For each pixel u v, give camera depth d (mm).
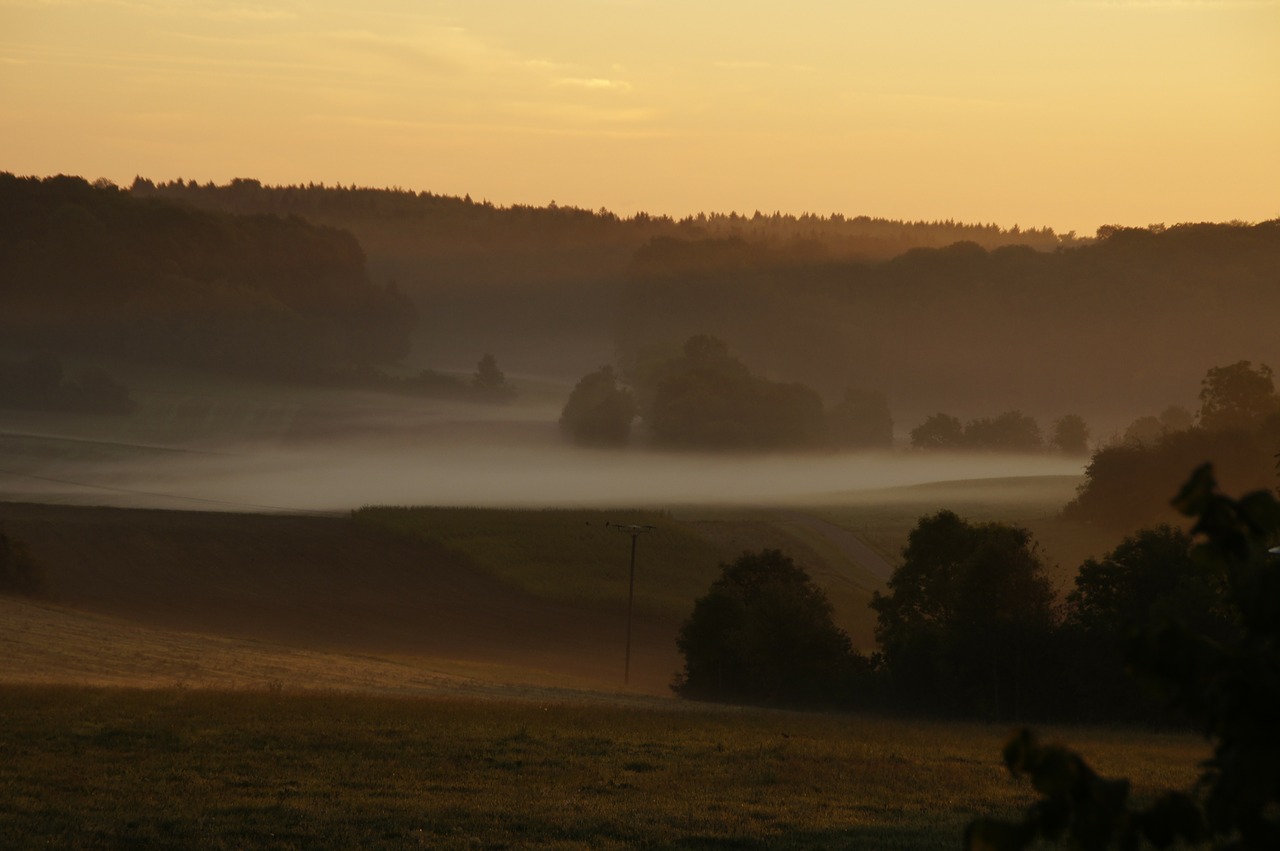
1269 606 5695
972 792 32156
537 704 53250
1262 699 5457
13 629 76875
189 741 36469
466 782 31828
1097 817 5766
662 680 103688
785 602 82312
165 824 25375
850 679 76750
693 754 38250
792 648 80812
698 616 91500
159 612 113188
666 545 162375
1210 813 5570
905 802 30547
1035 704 66625
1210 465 6023
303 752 35562
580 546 156375
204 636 86062
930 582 84000
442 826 26078
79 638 76000
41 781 29484
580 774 33562
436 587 137625
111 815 25969
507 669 91500
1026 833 5883
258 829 25094
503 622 125688
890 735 46250
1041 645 66625
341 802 28453
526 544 153750
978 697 67250
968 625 69250
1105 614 67938
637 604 135625
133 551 135625
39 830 24250
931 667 69438
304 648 87250
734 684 89625
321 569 139125
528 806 28625
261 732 38844
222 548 140750
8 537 105312
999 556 71500
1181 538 71188
